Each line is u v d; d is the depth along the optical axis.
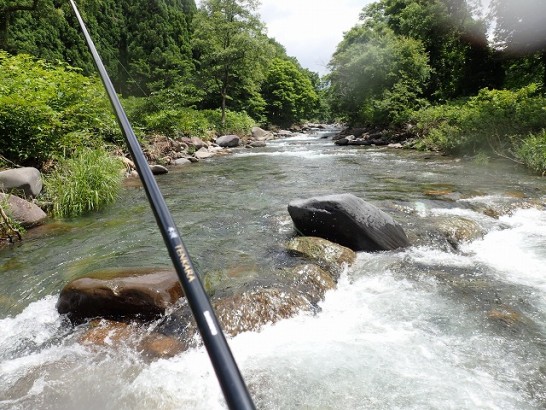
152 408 1.88
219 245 4.10
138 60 28.05
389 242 3.94
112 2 29.80
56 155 6.50
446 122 12.48
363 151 13.40
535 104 9.73
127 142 0.99
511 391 1.92
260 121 29.45
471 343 2.34
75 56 24.83
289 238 4.23
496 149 9.66
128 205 5.97
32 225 4.86
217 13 21.67
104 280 2.77
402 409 1.82
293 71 35.69
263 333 2.53
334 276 3.37
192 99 18.98
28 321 2.71
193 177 8.68
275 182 7.75
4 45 14.12
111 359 2.26
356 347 2.34
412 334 2.46
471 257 3.73
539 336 2.40
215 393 1.99
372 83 18.22
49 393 1.99
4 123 6.10
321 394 1.95
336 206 3.97
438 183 7.00
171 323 2.57
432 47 19.88
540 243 3.98
